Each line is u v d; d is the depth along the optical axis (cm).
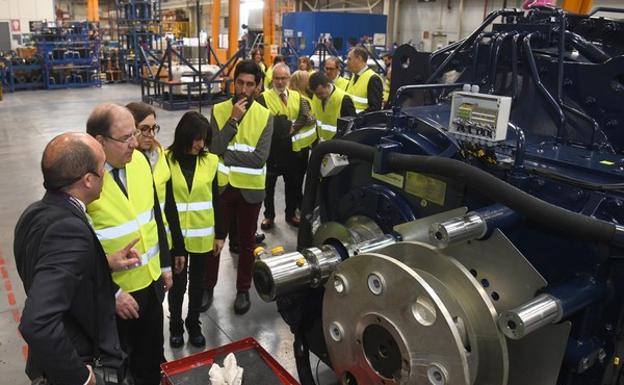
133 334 228
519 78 216
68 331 161
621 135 187
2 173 641
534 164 171
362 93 529
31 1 1556
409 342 146
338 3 1894
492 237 160
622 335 155
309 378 237
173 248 259
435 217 179
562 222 140
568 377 160
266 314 336
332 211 236
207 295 333
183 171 269
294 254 194
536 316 134
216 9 1370
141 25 1506
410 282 143
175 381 192
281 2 1864
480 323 149
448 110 227
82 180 154
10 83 1383
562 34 202
